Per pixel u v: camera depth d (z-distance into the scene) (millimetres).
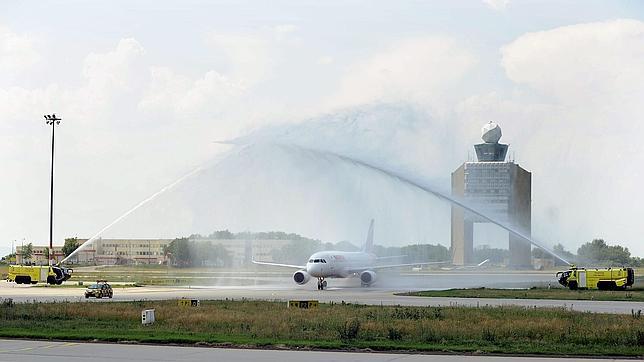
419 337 91562
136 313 120812
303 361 73000
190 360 72812
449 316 117125
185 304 138625
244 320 110438
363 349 82062
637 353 79625
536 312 123562
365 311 126438
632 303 152375
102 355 75438
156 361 72188
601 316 116562
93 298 166875
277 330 98750
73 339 88750
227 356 75750
